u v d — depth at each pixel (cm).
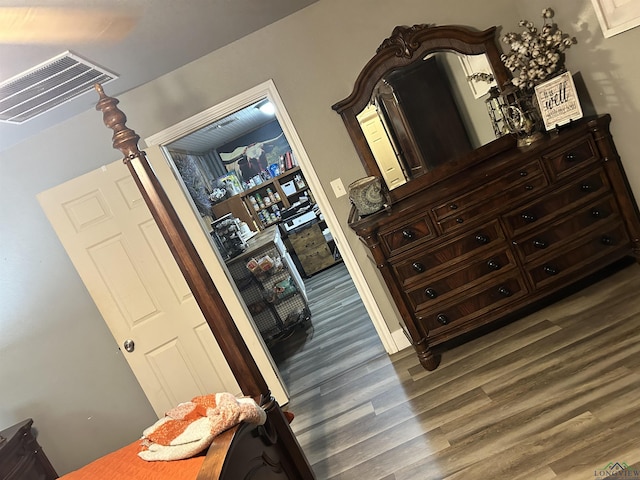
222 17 262
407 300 304
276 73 327
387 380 325
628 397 218
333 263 720
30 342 342
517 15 325
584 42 291
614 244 299
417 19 323
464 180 292
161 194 194
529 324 312
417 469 230
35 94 247
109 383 349
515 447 218
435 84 323
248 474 169
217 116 329
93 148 327
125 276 322
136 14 206
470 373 288
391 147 329
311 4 319
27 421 331
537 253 299
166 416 208
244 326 345
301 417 326
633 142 290
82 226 315
